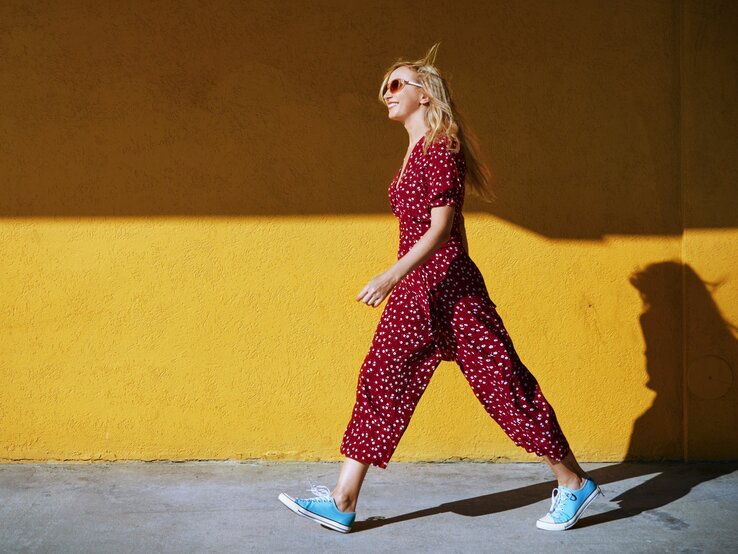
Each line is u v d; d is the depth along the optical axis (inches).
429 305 134.3
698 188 170.6
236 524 138.8
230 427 170.7
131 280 168.6
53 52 165.3
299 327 170.4
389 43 168.4
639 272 172.2
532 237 171.6
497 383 135.8
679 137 171.5
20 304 167.8
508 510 146.9
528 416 136.0
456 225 137.5
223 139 167.9
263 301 169.9
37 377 168.4
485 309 136.3
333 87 168.2
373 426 135.7
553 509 138.3
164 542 130.9
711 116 169.8
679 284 172.7
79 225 167.3
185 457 170.6
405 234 138.1
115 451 170.1
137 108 166.7
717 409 172.9
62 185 166.7
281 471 166.2
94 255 167.9
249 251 169.3
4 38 164.7
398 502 150.6
